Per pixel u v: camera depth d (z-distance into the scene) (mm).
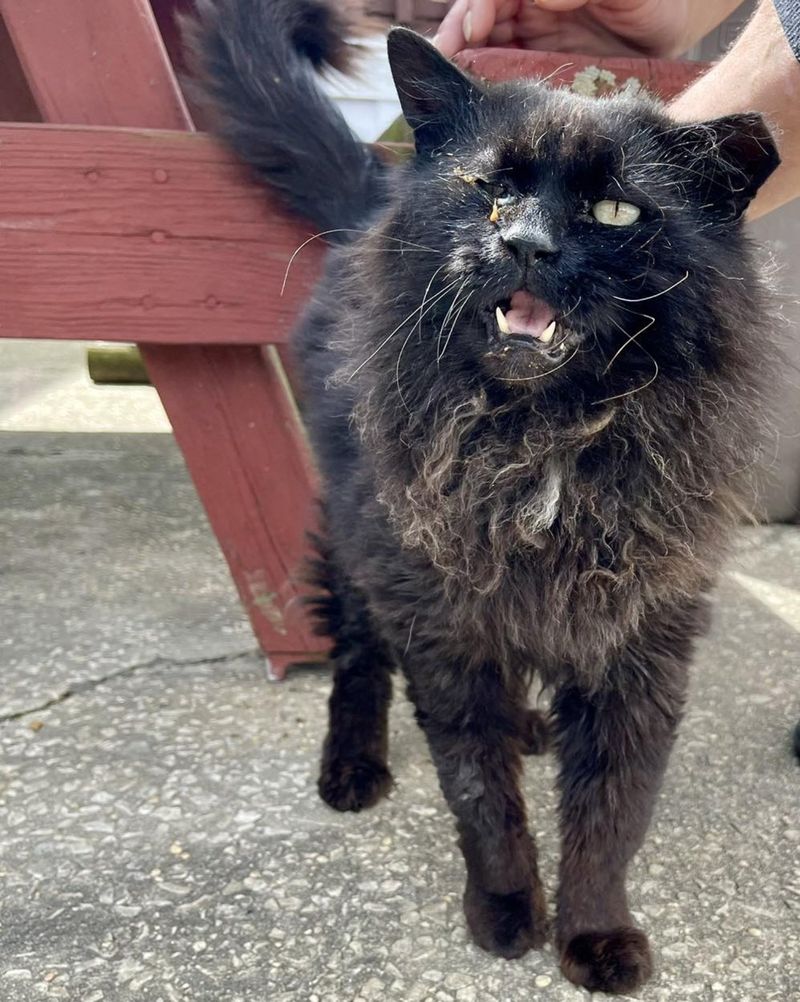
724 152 404
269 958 435
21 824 526
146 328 596
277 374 661
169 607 817
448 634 434
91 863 497
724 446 415
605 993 420
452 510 422
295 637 690
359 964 433
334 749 575
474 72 566
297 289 596
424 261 420
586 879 443
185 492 1151
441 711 449
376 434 438
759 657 724
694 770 582
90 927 451
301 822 539
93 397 1619
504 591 423
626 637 427
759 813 541
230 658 730
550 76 516
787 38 447
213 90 572
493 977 430
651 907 470
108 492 1141
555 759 497
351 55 622
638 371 401
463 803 447
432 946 448
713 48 1054
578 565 419
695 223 406
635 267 391
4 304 579
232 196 580
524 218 388
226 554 675
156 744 610
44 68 562
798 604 814
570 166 398
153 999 409
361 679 578
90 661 712
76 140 556
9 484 1159
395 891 484
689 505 418
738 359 407
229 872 493
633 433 407
